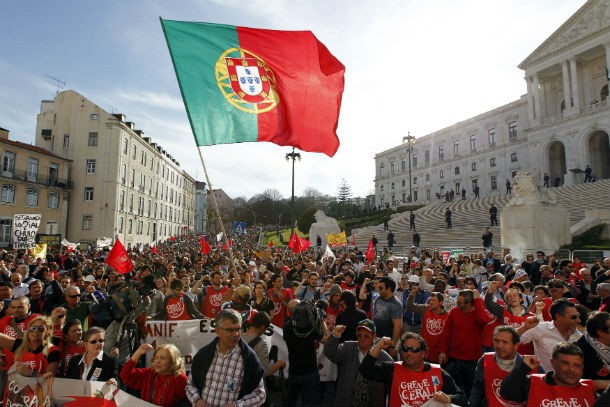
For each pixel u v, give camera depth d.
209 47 6.73
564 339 4.47
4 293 6.72
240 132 6.63
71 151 46.06
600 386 3.62
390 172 92.38
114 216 45.38
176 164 74.50
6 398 4.28
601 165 49.53
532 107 56.25
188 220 86.00
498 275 6.71
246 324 5.56
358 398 4.17
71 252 21.72
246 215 106.19
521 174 22.17
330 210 106.25
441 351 5.79
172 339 6.00
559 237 22.05
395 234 36.84
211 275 8.82
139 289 7.35
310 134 7.20
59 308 5.41
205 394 3.71
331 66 7.39
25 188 39.94
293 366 4.86
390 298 6.16
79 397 4.07
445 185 76.50
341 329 4.47
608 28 46.84
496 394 3.90
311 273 8.66
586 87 52.91
